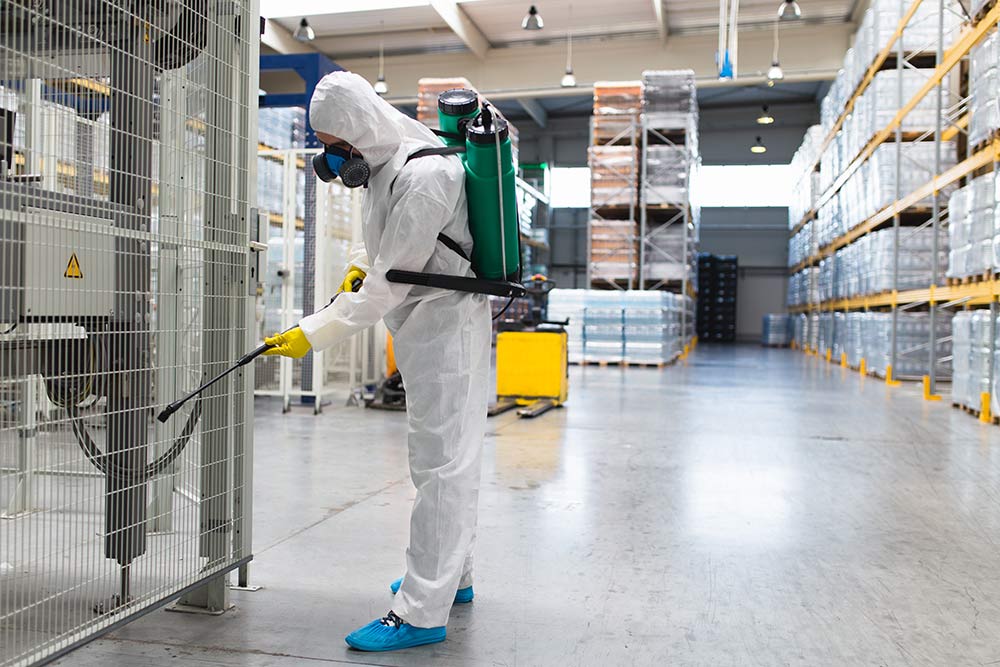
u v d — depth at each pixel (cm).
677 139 1474
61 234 213
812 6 1630
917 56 1086
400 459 536
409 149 236
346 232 815
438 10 1562
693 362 1527
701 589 298
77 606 249
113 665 225
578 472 508
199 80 262
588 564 325
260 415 743
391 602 279
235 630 252
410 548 243
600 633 256
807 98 2378
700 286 2591
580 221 2564
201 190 264
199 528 267
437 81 1295
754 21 1709
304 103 793
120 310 236
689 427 702
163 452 282
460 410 241
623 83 1414
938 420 752
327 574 306
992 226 750
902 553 345
